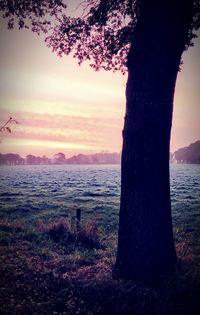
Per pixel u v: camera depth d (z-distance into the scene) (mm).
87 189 43312
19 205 24828
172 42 6641
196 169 151625
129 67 7020
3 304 6062
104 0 9469
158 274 6633
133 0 9477
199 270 6883
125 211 6965
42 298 6344
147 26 6664
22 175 97375
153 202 6711
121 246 7039
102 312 5688
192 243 11977
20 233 12656
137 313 5508
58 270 7844
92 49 11039
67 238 11742
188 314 5453
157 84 6660
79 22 10047
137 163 6754
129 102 6930
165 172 6859
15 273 7562
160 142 6746
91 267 7895
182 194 34875
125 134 7008
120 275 6883
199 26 9211
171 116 6949
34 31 10086
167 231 6840
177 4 6520
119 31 10383
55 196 33125
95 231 12562
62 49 10789
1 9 9312
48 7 9562
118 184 54906
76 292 6375
